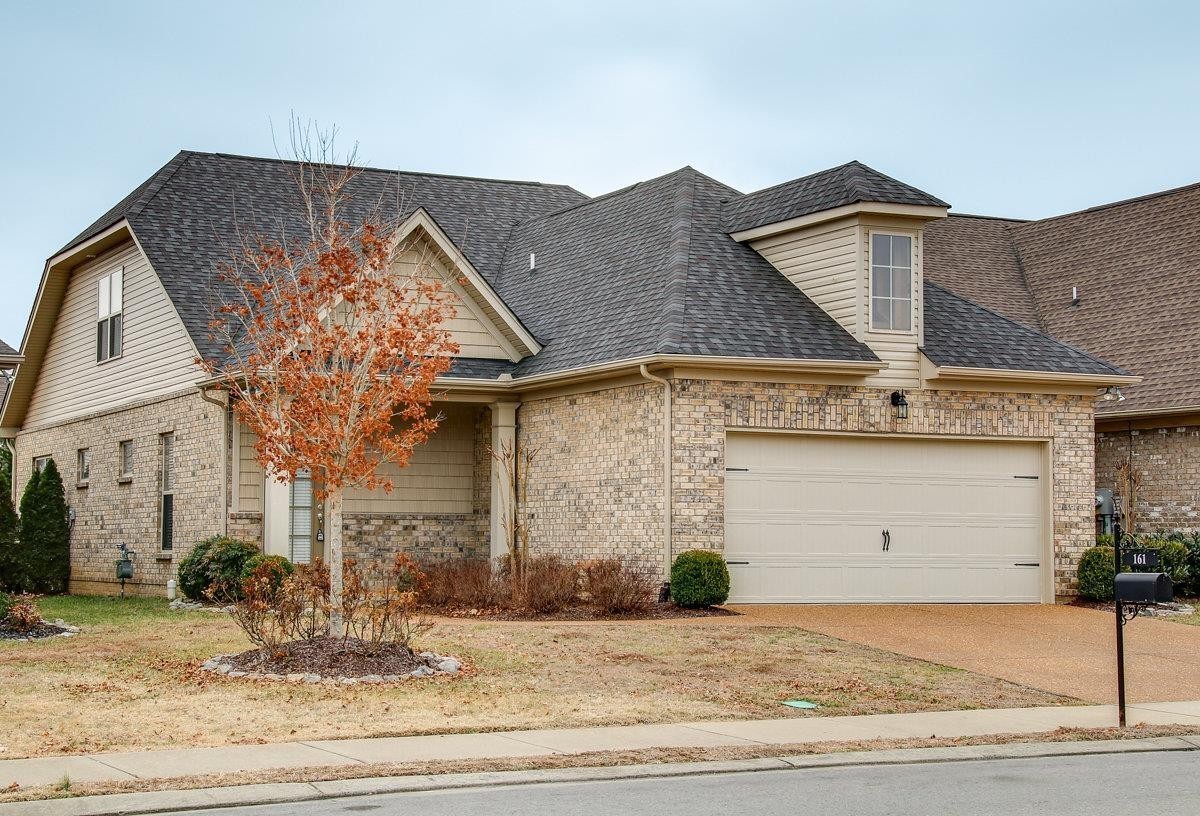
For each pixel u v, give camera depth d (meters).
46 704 12.95
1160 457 27.14
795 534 22.00
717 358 20.91
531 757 11.02
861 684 15.17
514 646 16.97
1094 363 23.73
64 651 16.33
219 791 9.63
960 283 32.44
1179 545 24.17
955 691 15.05
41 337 32.12
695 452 21.20
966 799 9.82
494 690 14.19
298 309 16.31
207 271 25.02
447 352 20.05
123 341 27.77
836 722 13.12
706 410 21.33
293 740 11.62
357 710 12.96
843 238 22.73
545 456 23.86
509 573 21.44
